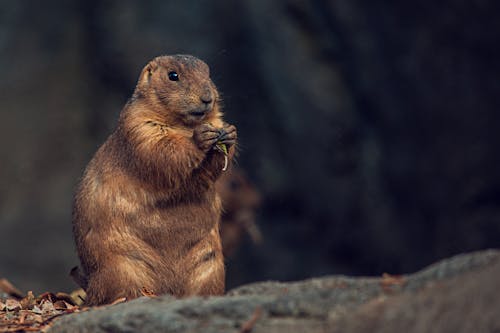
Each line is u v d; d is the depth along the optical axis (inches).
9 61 822.5
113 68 832.3
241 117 821.9
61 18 844.6
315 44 816.3
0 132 806.5
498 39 724.0
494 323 182.7
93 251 307.4
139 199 305.6
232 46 827.4
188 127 319.0
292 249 797.9
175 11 833.5
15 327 259.0
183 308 217.0
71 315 239.6
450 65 748.6
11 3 829.2
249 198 566.6
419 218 767.1
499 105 725.9
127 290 301.1
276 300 211.6
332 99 805.9
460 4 740.7
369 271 789.9
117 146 314.2
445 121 752.3
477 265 205.9
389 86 786.8
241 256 800.9
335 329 196.9
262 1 818.8
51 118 826.2
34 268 780.0
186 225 310.0
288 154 808.3
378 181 792.9
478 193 732.7
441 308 190.5
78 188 323.0
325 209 800.9
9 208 794.2
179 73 315.9
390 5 783.1
